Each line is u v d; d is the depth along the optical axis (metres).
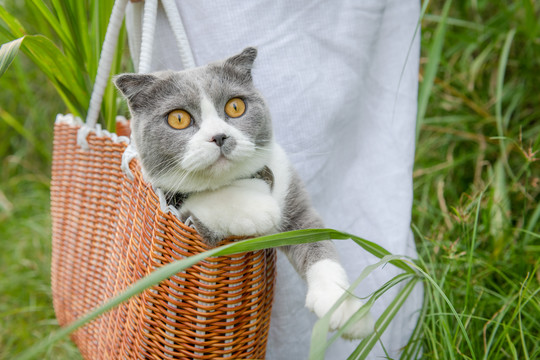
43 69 1.54
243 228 1.08
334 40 1.62
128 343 1.23
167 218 1.08
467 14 2.34
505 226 1.71
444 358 1.29
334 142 1.65
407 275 1.24
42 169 3.00
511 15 2.10
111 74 1.63
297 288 1.53
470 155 2.03
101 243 1.46
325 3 1.61
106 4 1.53
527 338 1.45
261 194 1.17
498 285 1.66
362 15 1.62
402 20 1.67
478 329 1.47
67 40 1.56
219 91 1.19
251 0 1.58
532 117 2.08
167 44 1.58
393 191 1.63
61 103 2.92
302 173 1.60
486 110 2.16
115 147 1.37
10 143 3.07
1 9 1.45
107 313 1.39
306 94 1.60
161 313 1.12
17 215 2.71
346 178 1.69
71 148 1.56
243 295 1.11
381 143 1.68
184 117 1.18
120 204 1.37
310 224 1.29
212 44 1.59
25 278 2.26
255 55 1.28
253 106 1.23
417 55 1.68
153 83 1.21
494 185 1.82
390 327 1.49
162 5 1.55
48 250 2.38
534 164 1.95
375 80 1.70
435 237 1.81
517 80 2.20
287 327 1.53
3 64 1.22
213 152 1.12
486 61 2.29
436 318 1.51
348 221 1.66
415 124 1.68
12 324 2.07
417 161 2.14
